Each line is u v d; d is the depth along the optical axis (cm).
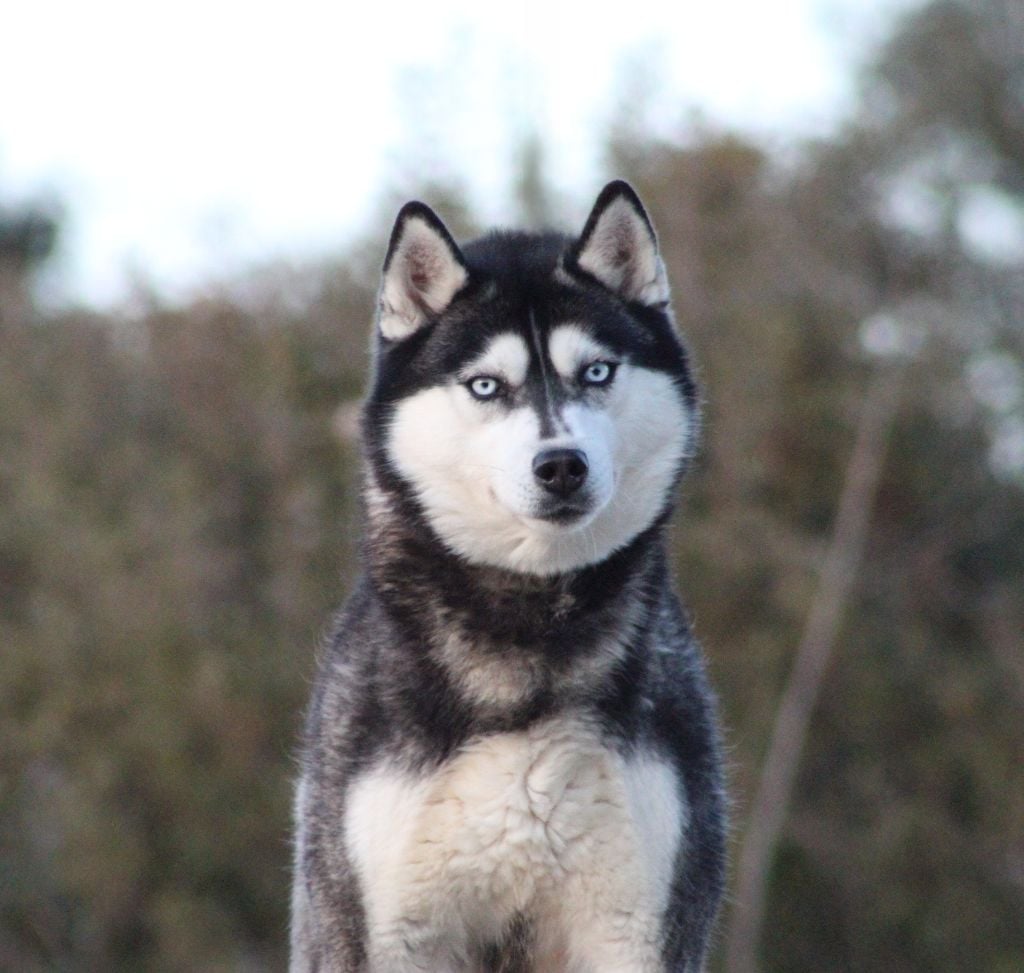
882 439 2539
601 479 812
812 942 2361
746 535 2411
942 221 2766
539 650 813
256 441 2453
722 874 851
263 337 2542
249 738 2245
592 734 798
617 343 856
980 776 2423
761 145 2669
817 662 2291
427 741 805
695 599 2383
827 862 2353
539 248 895
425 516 846
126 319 2634
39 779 2298
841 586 2362
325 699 858
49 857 2269
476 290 864
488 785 793
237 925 2217
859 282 2645
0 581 2405
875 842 2355
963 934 2336
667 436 867
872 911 2336
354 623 876
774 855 2348
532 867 802
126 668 2286
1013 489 2705
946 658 2538
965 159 3034
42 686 2305
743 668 2323
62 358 2600
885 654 2497
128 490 2461
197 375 2530
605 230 873
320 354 2514
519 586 833
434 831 796
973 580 2683
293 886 920
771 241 2583
